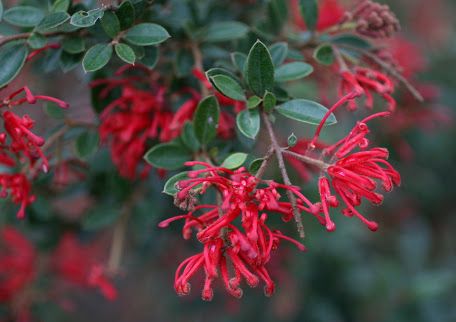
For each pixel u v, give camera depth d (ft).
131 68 1.50
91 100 1.49
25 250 1.81
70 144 1.58
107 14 1.34
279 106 1.34
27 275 1.81
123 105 1.45
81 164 1.57
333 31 1.52
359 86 1.38
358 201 1.24
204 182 1.25
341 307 2.08
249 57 1.33
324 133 1.94
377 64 1.49
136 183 1.63
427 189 2.39
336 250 2.03
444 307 2.12
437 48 2.49
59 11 1.33
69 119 1.51
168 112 1.45
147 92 1.45
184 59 1.50
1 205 1.61
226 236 1.23
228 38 1.50
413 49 1.90
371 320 2.06
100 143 1.50
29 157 1.36
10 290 1.80
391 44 1.89
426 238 2.27
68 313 2.02
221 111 1.43
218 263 1.23
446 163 2.39
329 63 1.46
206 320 2.30
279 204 1.25
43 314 1.91
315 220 1.86
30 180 1.44
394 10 2.56
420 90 1.85
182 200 1.25
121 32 1.36
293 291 2.04
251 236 1.20
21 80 1.83
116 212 1.64
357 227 2.13
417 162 2.29
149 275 2.38
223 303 2.22
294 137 1.28
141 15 1.41
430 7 2.66
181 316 2.35
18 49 1.36
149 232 1.83
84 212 1.74
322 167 1.25
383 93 1.39
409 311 2.05
